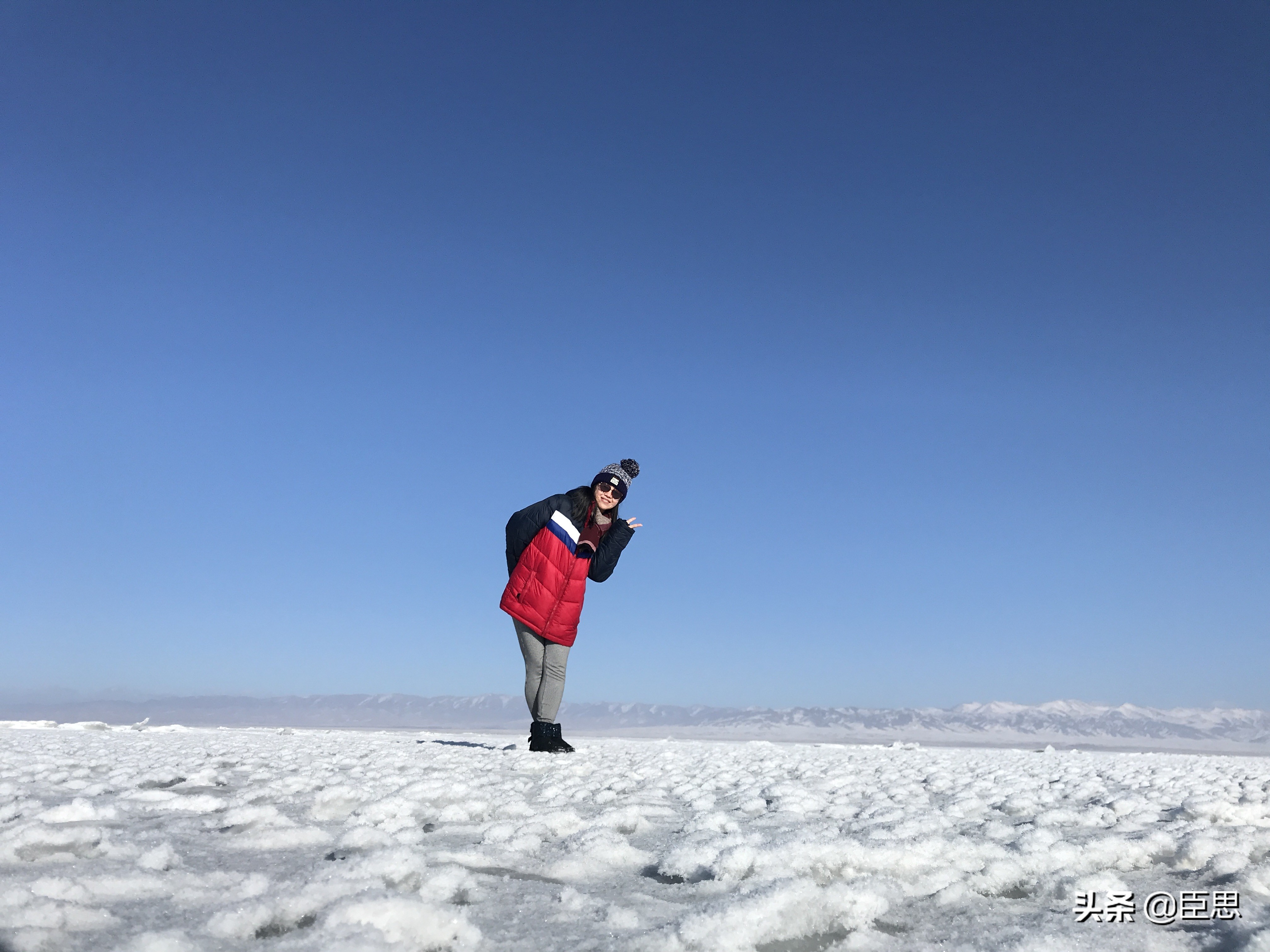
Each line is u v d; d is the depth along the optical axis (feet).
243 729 37.06
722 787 12.89
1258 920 5.29
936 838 7.22
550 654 20.35
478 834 8.09
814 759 20.29
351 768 14.49
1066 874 6.51
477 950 4.74
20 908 4.71
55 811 8.19
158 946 4.31
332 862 6.33
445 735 35.68
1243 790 12.98
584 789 11.57
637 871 6.82
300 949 4.40
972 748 34.37
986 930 5.31
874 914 5.44
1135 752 36.45
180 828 8.13
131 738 25.32
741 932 4.84
